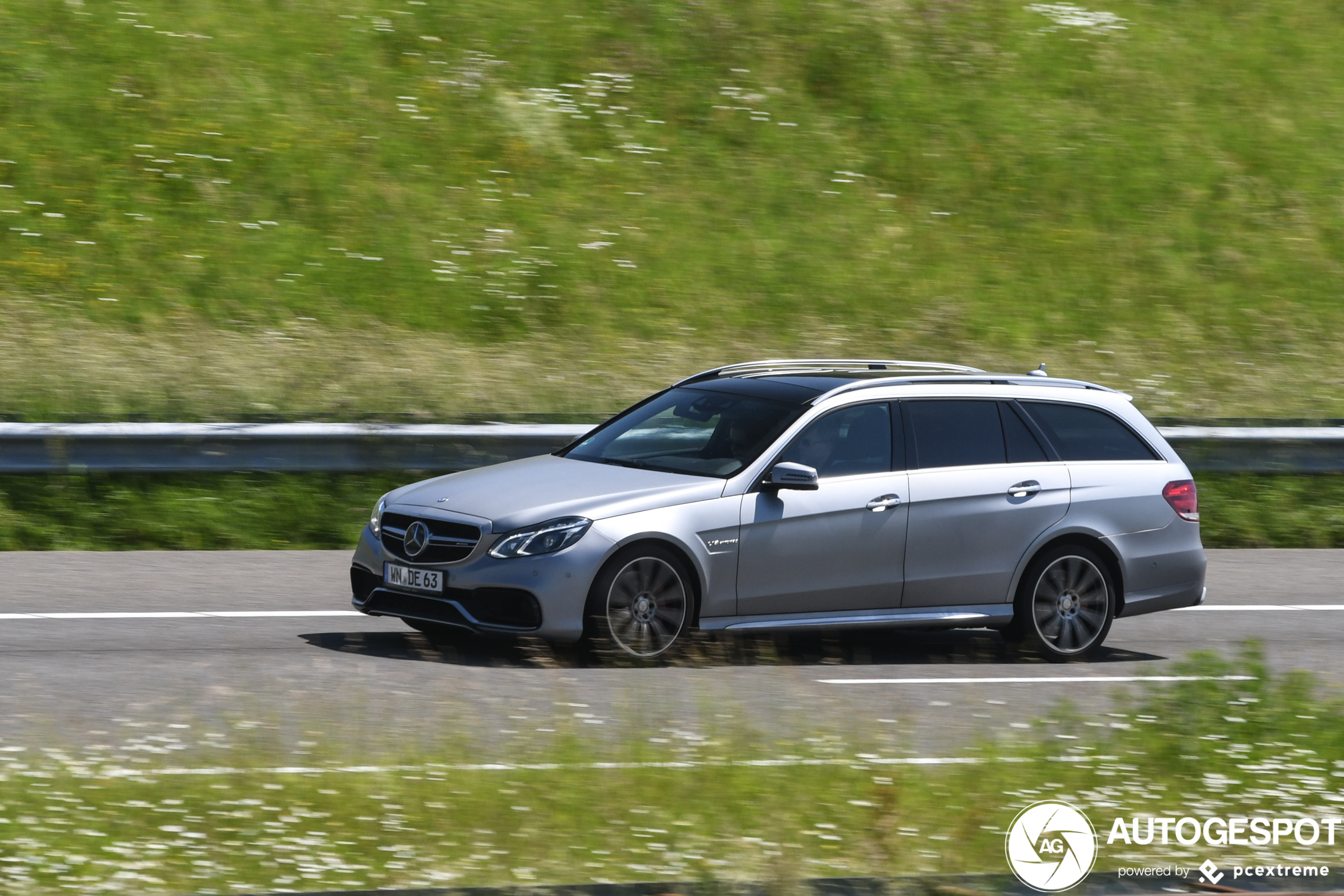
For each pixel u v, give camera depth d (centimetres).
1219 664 1381
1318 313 3369
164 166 3100
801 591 1562
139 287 2850
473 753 1102
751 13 3803
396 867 859
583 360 2834
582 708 1295
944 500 1625
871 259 3284
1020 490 1664
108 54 3303
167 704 1273
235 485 2166
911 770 1091
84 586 1822
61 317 2728
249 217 3053
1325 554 2442
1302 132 3922
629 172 3369
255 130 3228
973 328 3131
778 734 1216
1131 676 1603
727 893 834
